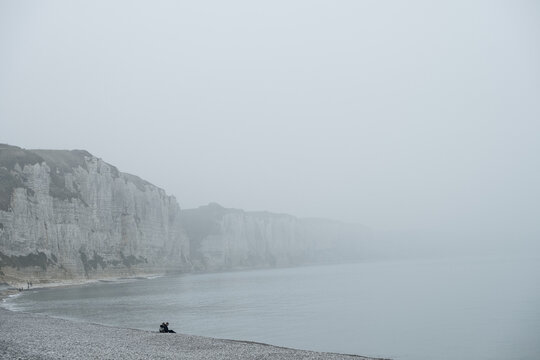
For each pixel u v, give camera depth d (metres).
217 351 27.66
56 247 98.50
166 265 150.38
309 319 49.06
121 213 128.88
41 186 99.19
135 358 23.78
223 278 137.75
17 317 42.56
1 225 86.62
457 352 32.31
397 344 35.38
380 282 103.75
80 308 55.69
